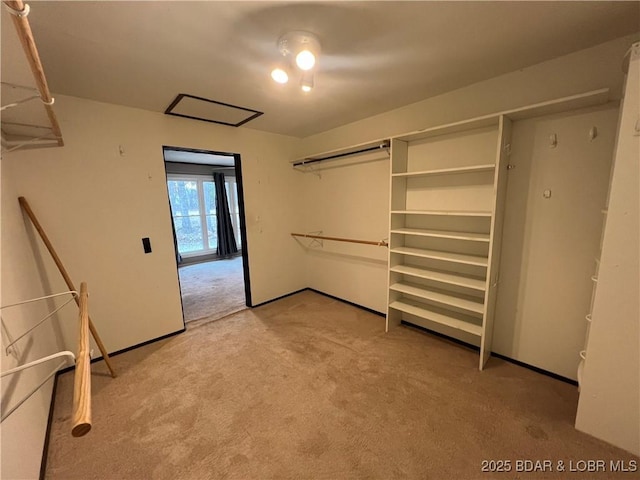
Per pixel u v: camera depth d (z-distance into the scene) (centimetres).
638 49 121
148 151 255
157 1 116
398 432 159
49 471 143
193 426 168
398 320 294
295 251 398
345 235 346
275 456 147
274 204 365
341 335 275
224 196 684
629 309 136
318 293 403
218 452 150
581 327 189
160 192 265
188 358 240
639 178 127
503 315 224
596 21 141
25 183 199
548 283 200
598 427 150
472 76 202
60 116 210
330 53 167
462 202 236
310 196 385
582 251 184
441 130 221
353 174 325
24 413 135
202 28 136
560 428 158
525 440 152
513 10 131
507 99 200
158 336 274
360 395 190
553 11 132
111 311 245
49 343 207
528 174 199
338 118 294
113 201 239
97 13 121
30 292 182
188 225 658
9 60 103
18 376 133
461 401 181
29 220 201
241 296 403
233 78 191
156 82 195
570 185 184
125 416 176
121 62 166
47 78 181
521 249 208
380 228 307
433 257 231
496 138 211
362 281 340
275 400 187
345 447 151
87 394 74
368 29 143
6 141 175
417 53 169
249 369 222
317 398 188
